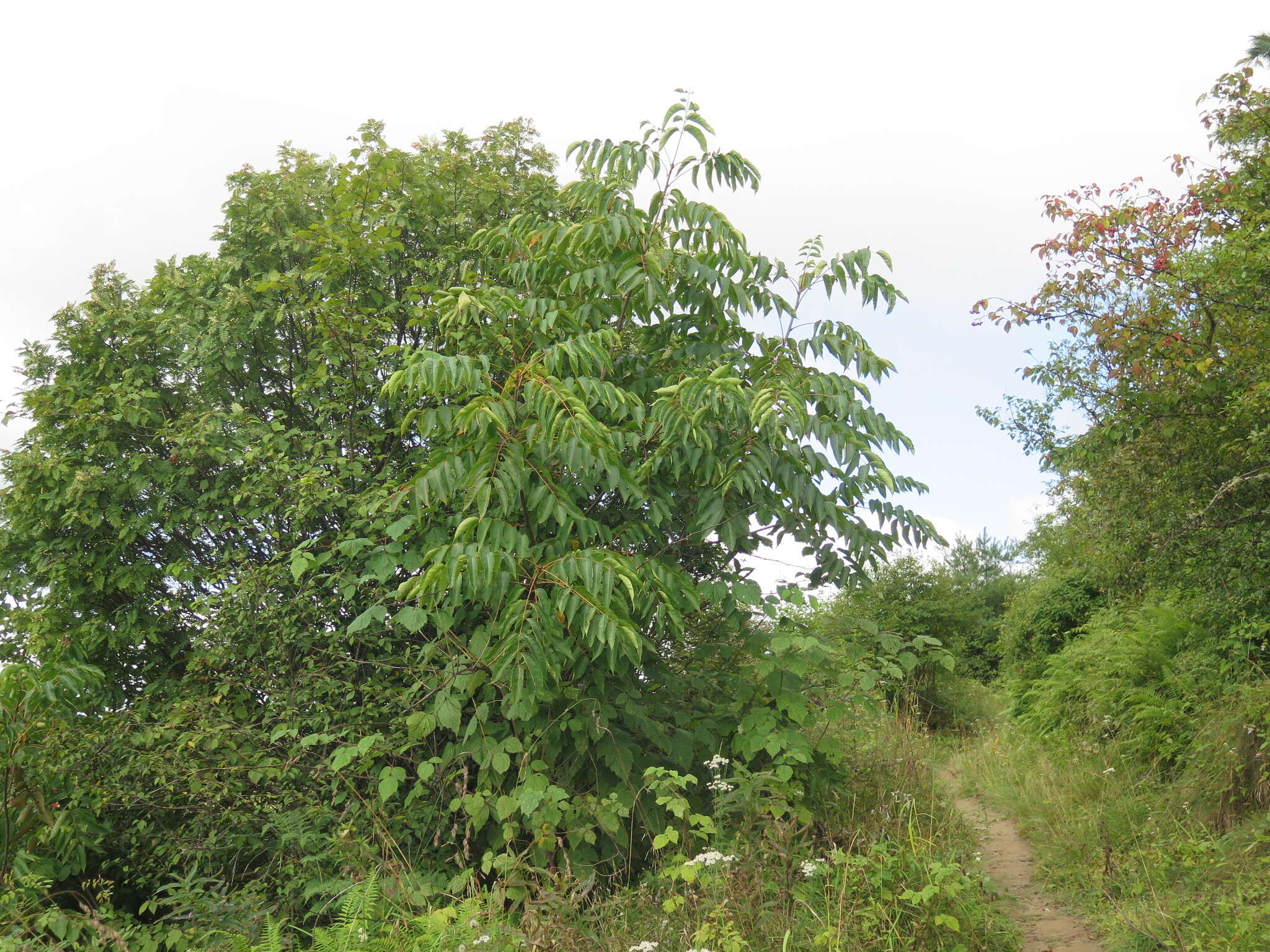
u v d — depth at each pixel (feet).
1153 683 28.04
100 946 15.06
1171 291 22.54
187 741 20.84
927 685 53.98
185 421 26.91
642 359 20.62
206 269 29.84
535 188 30.17
